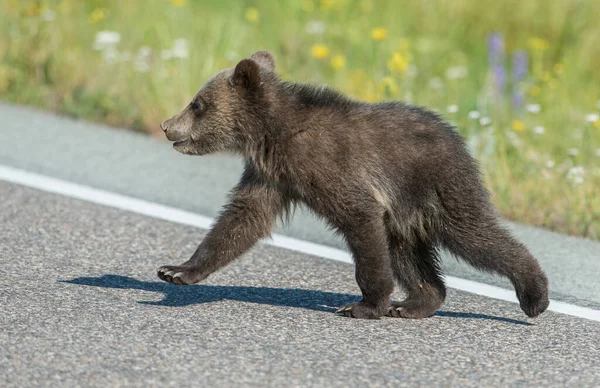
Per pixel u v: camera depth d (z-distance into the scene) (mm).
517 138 16953
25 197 13820
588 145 17141
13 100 19266
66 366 8195
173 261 11719
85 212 13320
